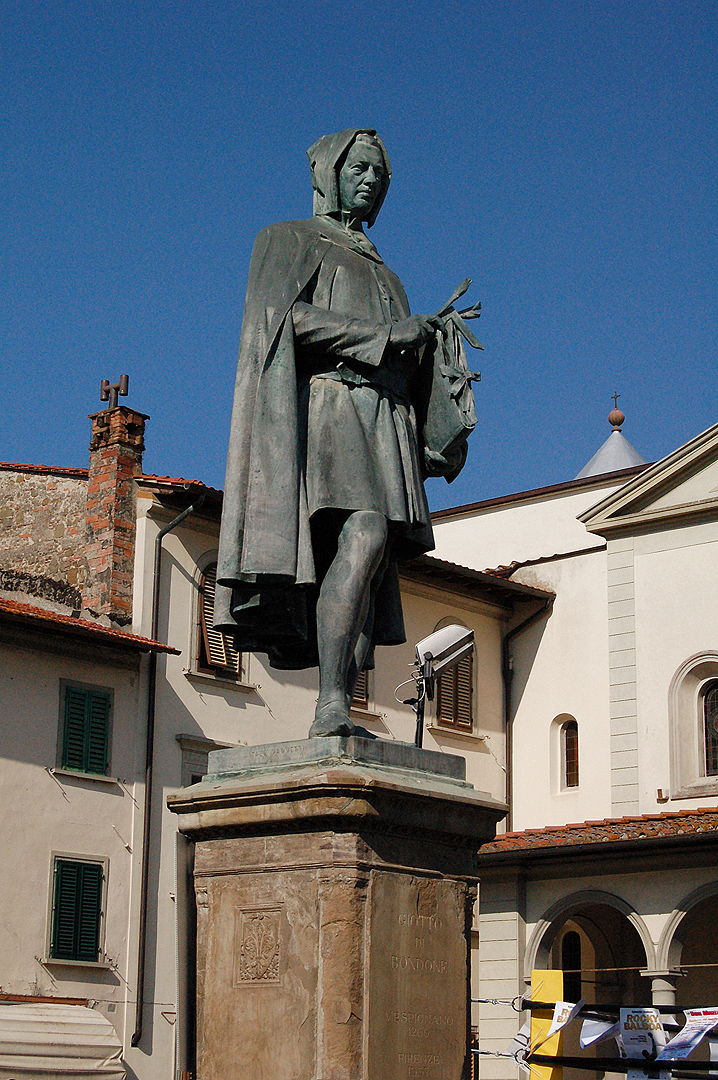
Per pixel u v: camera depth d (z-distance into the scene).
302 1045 5.51
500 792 35.31
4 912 24.61
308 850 5.68
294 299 6.23
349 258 6.52
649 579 32.84
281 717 30.36
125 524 28.72
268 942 5.69
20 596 29.62
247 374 6.17
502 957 28.56
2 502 30.48
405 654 34.09
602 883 28.09
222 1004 5.74
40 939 25.02
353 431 6.18
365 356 6.17
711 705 31.56
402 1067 5.59
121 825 26.77
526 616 36.38
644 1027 6.97
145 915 26.70
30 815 25.36
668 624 32.28
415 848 5.85
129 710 27.45
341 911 5.55
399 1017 5.62
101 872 26.20
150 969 26.55
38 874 25.25
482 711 35.50
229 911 5.82
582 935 32.44
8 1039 13.20
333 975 5.51
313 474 6.12
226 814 5.85
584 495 37.41
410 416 6.46
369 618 6.43
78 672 26.73
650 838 27.02
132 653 27.73
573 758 35.00
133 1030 25.98
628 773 32.03
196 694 28.78
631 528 33.38
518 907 28.67
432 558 33.59
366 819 5.62
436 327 6.42
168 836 27.50
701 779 31.23
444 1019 5.80
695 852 27.09
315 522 6.28
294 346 6.19
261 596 6.14
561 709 35.22
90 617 28.17
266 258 6.37
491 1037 28.30
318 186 6.78
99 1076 13.70
